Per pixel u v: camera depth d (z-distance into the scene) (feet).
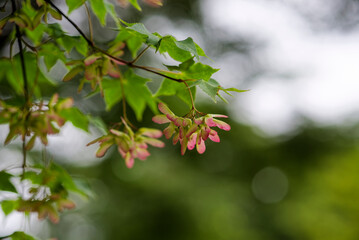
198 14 35.50
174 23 35.01
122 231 31.24
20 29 6.83
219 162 38.11
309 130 48.44
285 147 46.93
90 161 31.86
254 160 42.19
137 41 7.13
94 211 34.30
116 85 7.57
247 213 42.06
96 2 6.88
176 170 33.12
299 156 47.32
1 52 9.75
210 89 4.99
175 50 5.47
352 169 33.53
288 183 47.60
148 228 30.37
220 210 32.19
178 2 33.55
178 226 30.12
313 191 42.45
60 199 6.35
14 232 5.98
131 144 5.72
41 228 35.40
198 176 34.17
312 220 36.04
